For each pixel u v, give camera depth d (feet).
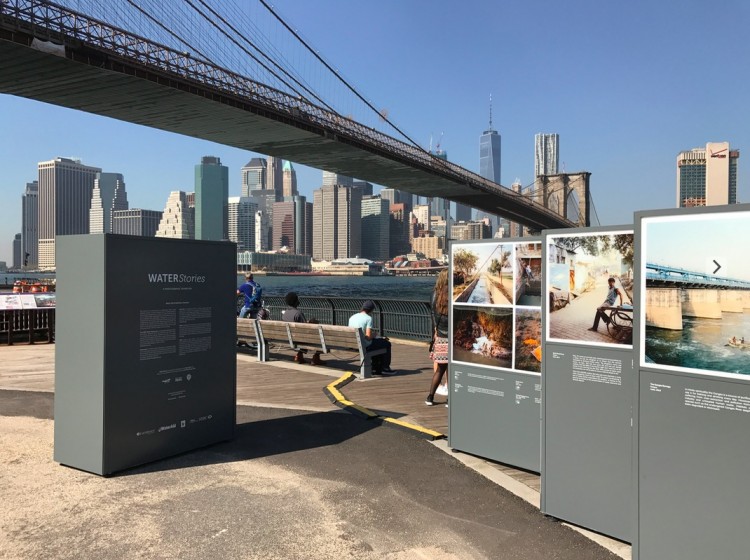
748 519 9.64
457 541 12.32
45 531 12.71
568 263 13.09
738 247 9.70
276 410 22.97
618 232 12.32
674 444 10.39
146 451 16.80
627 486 12.24
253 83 187.32
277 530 12.78
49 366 33.40
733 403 9.77
